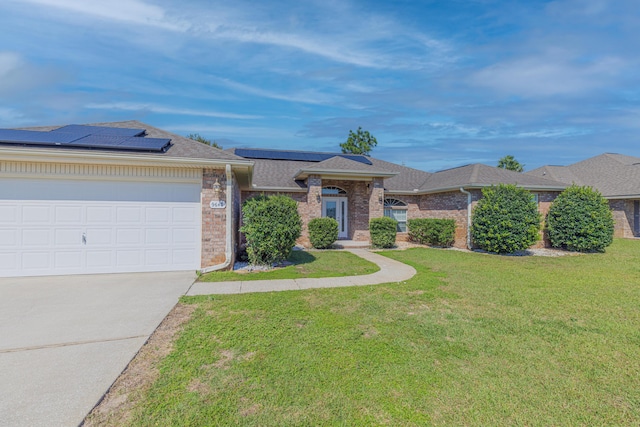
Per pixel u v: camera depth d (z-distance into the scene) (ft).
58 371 10.73
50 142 23.91
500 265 32.86
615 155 81.20
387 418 8.72
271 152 64.90
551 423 8.63
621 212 64.23
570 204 44.75
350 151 132.67
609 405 9.43
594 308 18.35
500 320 16.25
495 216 41.22
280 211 30.42
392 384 10.34
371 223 47.93
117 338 13.50
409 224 54.13
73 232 25.68
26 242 24.91
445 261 35.45
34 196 25.02
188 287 22.20
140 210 26.84
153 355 12.04
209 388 9.92
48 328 14.57
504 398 9.68
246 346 12.83
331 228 46.19
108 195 26.25
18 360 11.49
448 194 51.42
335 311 17.38
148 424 8.25
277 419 8.57
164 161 25.48
